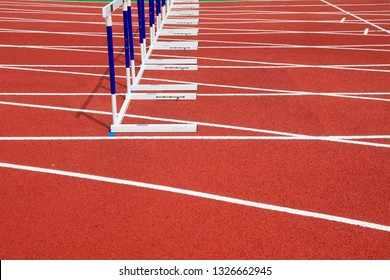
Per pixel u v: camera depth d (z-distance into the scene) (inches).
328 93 276.2
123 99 269.4
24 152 205.2
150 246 143.3
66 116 245.0
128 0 263.7
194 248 142.0
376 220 155.9
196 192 172.1
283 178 181.6
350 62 340.2
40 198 169.8
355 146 209.0
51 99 269.9
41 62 346.6
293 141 214.1
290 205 163.9
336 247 142.7
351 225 153.3
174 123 233.8
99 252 141.1
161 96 267.7
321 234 148.6
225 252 140.3
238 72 318.3
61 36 432.8
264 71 320.2
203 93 278.4
